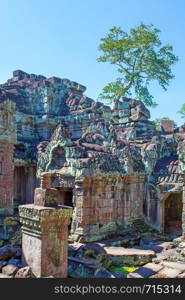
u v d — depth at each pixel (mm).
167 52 34719
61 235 8898
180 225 22375
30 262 8797
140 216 19922
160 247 16094
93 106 29719
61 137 18422
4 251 9859
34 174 26953
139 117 27109
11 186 17609
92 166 17031
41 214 8383
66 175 17781
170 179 19203
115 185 18422
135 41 34062
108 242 16734
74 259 12562
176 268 12297
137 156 20625
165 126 28141
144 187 20234
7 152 17469
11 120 17719
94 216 17234
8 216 16422
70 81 35719
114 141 20594
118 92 35406
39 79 37562
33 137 30812
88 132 25516
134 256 14297
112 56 35000
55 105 32656
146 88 35562
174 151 21156
